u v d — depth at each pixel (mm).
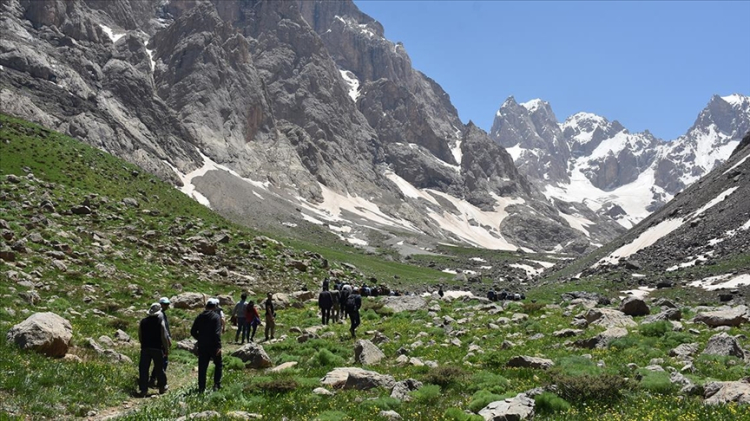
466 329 30594
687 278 76000
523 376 18297
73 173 82750
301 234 188000
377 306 44375
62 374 16875
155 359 18203
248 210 197250
